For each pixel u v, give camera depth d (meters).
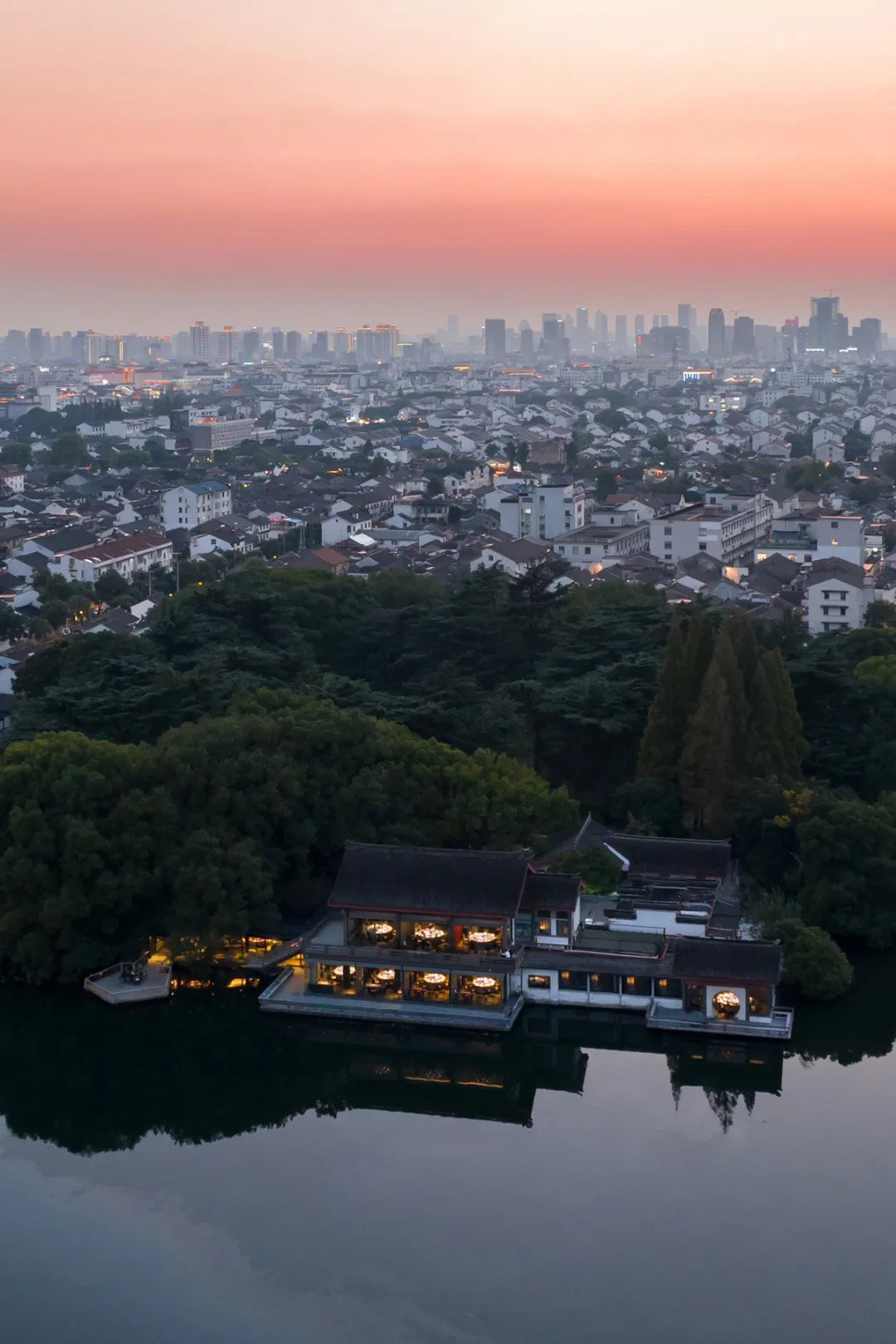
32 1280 82.94
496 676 171.88
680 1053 108.56
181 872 115.50
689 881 124.56
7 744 134.88
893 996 113.94
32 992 116.69
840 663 150.62
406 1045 109.94
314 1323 78.94
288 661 161.12
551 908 115.06
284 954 119.62
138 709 139.25
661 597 198.75
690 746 134.62
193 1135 100.56
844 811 122.44
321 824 125.19
